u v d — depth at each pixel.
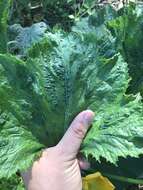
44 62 0.22
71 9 0.39
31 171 0.21
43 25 0.32
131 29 0.27
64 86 0.22
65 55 0.22
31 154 0.22
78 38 0.22
